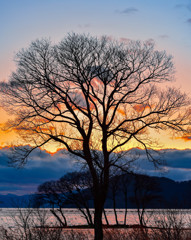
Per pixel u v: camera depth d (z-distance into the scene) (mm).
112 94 23438
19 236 12477
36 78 22906
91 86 23328
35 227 12594
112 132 23391
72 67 22875
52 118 23469
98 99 23359
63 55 22750
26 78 22875
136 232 14250
